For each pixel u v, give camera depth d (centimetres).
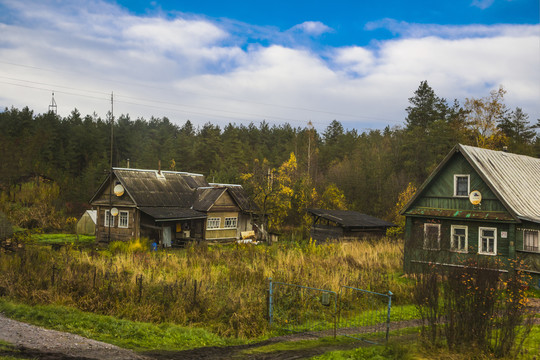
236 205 4203
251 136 11050
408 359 945
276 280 1745
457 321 1027
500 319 1034
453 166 2430
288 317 1412
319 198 4944
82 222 4400
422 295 1108
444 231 2422
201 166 8000
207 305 1418
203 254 2525
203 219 3900
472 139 5412
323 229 3722
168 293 1474
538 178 2580
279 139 10925
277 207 4497
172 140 9125
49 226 4581
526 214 2159
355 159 6775
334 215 3697
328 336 1257
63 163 7038
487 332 1001
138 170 4044
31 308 1293
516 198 2250
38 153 6600
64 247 2575
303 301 1520
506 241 2180
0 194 4841
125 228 3709
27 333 1071
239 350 1091
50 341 1024
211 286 1596
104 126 8556
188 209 3912
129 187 3728
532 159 2791
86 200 5953
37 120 8275
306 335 1272
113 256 2447
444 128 5884
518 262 2127
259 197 4356
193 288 1499
